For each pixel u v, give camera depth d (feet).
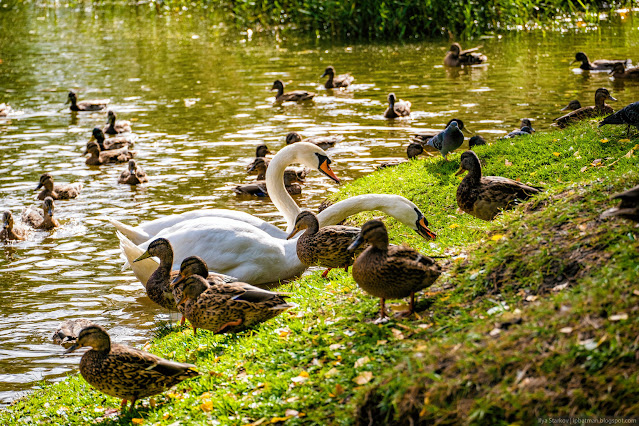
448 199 39.99
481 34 115.96
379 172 48.16
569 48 98.37
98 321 32.91
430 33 118.62
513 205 31.01
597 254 21.24
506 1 117.08
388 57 100.01
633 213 18.07
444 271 24.67
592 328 17.37
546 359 16.90
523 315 19.03
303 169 53.16
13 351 30.40
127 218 46.32
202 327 26.37
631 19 119.96
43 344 31.04
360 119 68.28
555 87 75.56
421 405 17.25
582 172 37.47
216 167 56.08
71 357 29.94
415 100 74.18
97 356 22.34
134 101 79.82
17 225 45.14
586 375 16.29
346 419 18.12
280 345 23.72
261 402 20.72
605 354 16.48
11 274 38.47
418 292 23.86
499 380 17.01
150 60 104.94
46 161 60.08
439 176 43.60
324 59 100.63
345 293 26.50
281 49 110.01
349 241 29.55
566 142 42.91
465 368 17.47
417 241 34.91
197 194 50.44
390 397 17.72
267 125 67.77
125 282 37.29
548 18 123.24
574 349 16.87
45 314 33.73
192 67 98.37
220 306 25.41
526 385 16.58
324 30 124.47
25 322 32.94
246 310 25.40
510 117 64.13
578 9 129.49
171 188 51.96
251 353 24.11
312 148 39.42
